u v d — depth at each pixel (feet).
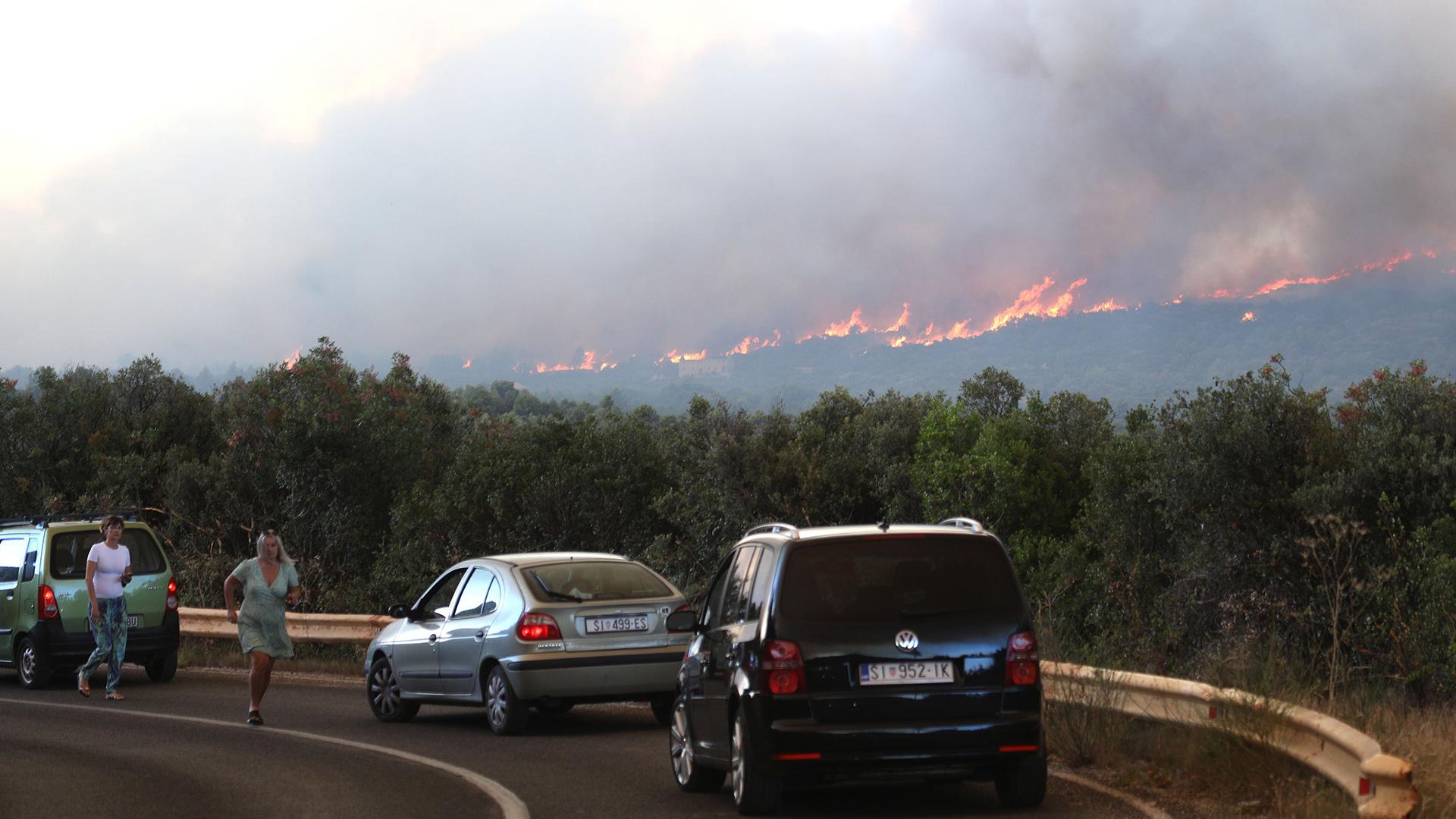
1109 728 33.71
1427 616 42.57
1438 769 26.63
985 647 26.89
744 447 72.64
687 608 44.24
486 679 44.11
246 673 69.67
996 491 62.64
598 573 44.60
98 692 60.59
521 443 82.84
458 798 31.76
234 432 96.32
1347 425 52.13
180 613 77.25
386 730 46.73
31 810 31.14
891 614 26.89
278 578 48.83
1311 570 47.26
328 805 31.27
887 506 68.95
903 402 75.41
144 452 108.17
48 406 109.40
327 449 94.17
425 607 49.06
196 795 33.14
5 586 62.59
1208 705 31.12
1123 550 55.21
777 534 28.99
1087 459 64.13
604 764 36.99
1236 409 52.34
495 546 82.02
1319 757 26.86
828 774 26.37
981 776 28.04
